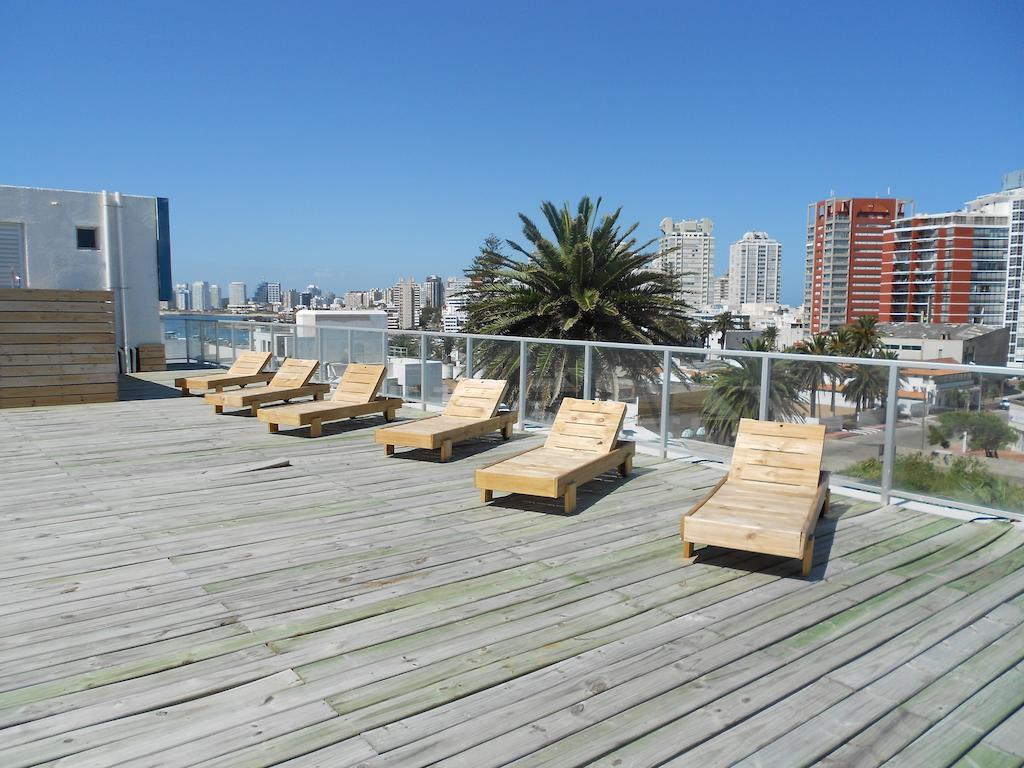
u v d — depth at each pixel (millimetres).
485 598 3844
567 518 5352
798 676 3053
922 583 4129
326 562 4367
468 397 8414
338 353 12367
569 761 2447
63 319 10797
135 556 4438
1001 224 154375
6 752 2455
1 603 3717
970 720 2742
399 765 2412
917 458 5641
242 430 8883
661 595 3916
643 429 7754
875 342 54375
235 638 3346
